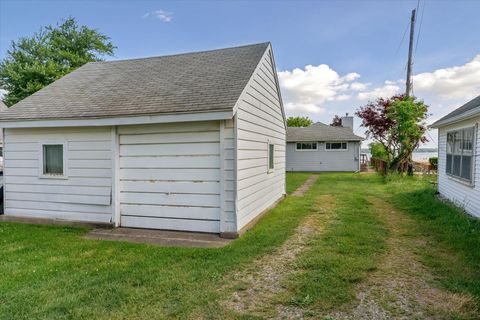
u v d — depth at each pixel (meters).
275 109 9.02
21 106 7.14
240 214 5.71
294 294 3.24
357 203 8.84
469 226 5.75
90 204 6.48
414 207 7.97
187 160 5.84
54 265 4.18
